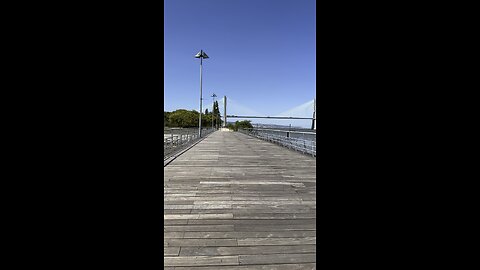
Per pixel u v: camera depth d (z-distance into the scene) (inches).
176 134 700.7
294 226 128.3
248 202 168.9
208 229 124.0
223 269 90.9
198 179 244.5
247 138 1011.9
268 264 94.0
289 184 224.2
